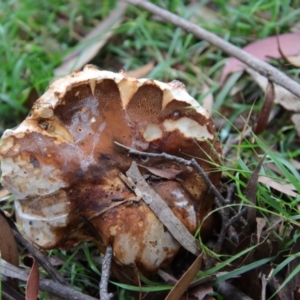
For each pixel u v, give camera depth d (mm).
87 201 232
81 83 229
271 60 386
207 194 255
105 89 235
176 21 408
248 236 245
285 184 274
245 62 350
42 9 537
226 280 248
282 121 352
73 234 245
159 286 237
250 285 241
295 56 374
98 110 237
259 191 254
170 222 234
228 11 475
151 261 235
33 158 226
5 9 521
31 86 417
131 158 242
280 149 336
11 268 243
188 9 498
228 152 325
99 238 241
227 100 379
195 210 250
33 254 254
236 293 239
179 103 242
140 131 243
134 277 238
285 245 248
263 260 238
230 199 259
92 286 267
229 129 347
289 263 238
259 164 240
